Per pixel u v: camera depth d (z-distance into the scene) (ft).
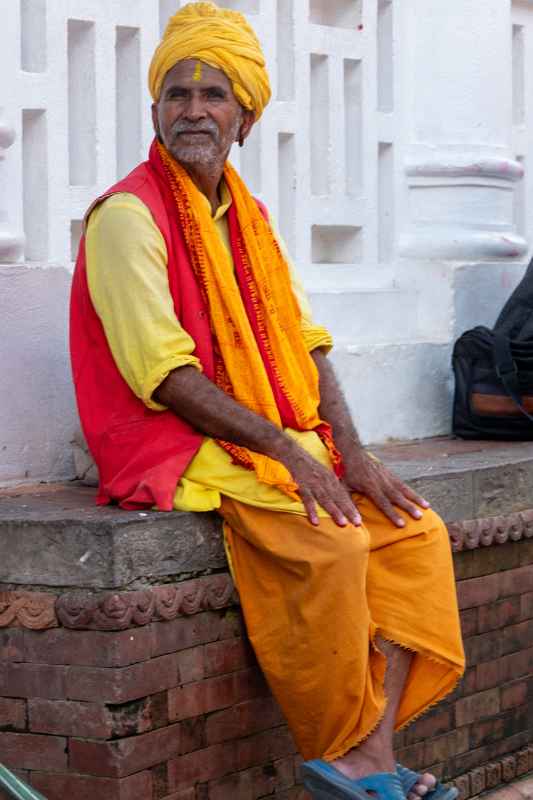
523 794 19.01
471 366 22.43
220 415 14.82
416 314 23.57
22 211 17.81
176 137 15.60
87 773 14.23
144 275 14.92
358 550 14.51
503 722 19.33
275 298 16.15
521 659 19.62
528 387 21.91
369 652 14.99
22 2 17.90
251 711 15.56
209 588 14.93
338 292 22.02
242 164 21.07
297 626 14.78
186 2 19.60
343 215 22.53
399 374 22.17
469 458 19.85
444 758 18.30
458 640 15.57
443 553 15.62
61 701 14.29
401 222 23.79
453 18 23.52
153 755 14.46
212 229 15.62
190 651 14.84
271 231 16.39
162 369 14.74
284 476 14.73
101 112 18.57
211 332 15.46
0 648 14.56
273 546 14.70
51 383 17.71
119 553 14.03
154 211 15.33
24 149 18.02
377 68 23.35
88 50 18.51
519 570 19.52
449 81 23.56
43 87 17.84
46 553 14.30
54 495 16.61
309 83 21.74
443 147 23.65
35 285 17.43
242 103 15.88
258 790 15.72
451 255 23.56
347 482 15.80
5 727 14.58
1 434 17.20
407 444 21.91
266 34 20.85
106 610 13.97
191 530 14.84
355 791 14.51
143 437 15.15
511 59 25.32
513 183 24.73
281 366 15.83
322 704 14.74
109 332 15.07
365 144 22.88
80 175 18.74
